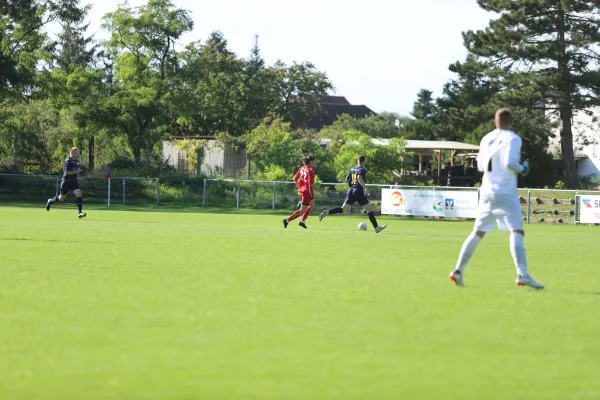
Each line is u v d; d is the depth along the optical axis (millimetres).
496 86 136250
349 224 59094
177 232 40438
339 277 21516
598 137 150750
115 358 11594
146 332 13430
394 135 195625
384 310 16172
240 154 121250
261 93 178500
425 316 15609
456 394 10125
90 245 29938
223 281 20047
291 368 11234
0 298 16609
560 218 74500
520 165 20156
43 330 13430
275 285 19516
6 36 112438
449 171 136875
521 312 16516
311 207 49250
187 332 13484
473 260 28422
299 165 103688
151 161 133250
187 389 10078
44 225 43906
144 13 118312
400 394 10070
